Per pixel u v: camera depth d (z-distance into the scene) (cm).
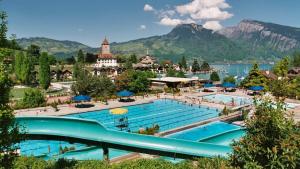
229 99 6775
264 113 1028
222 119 4625
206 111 5509
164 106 6012
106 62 14712
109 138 2652
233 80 8844
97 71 12450
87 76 6406
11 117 1191
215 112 5422
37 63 12488
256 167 973
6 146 1215
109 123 4562
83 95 6016
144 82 7244
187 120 4828
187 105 6075
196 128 4244
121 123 4566
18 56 9181
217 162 1499
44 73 7512
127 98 6494
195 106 5916
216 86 8638
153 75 9238
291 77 8350
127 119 4647
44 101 5603
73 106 5556
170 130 3975
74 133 2736
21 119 3053
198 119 4903
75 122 3025
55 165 1791
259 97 1091
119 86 6806
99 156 3006
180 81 8119
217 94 7425
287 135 990
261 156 1005
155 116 5125
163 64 17425
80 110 5191
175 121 4756
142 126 4409
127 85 6888
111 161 2725
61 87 8862
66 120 3086
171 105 6112
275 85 6191
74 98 5475
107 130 2820
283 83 6206
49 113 4884
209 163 1545
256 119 1041
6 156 1205
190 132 4066
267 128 1007
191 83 8944
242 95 7112
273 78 7581
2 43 1174
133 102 6062
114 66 13400
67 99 6175
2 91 1149
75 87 6197
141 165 1745
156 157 2859
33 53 15425
